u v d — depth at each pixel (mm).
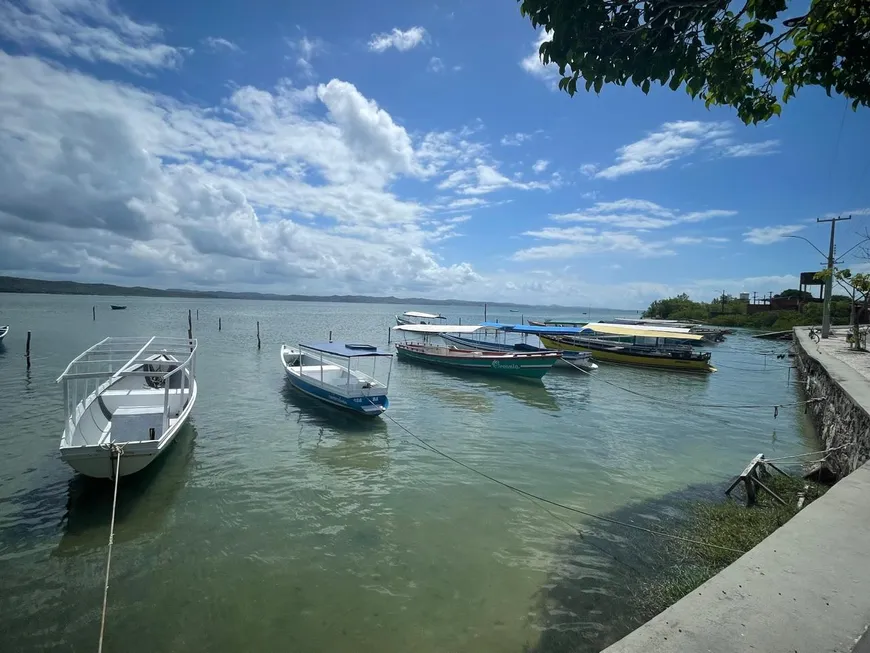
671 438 17125
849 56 4258
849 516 5102
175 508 10867
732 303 88812
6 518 10219
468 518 10719
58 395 20734
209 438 15781
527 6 3967
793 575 3938
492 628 7250
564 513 10969
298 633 7152
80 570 8531
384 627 7281
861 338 32594
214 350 38531
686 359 33094
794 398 24922
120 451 10844
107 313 88688
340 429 17188
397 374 29125
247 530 10031
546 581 8383
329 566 8812
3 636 6973
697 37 3971
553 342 40344
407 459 14414
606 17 3895
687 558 8938
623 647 3088
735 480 11938
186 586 8172
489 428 17969
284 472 13125
